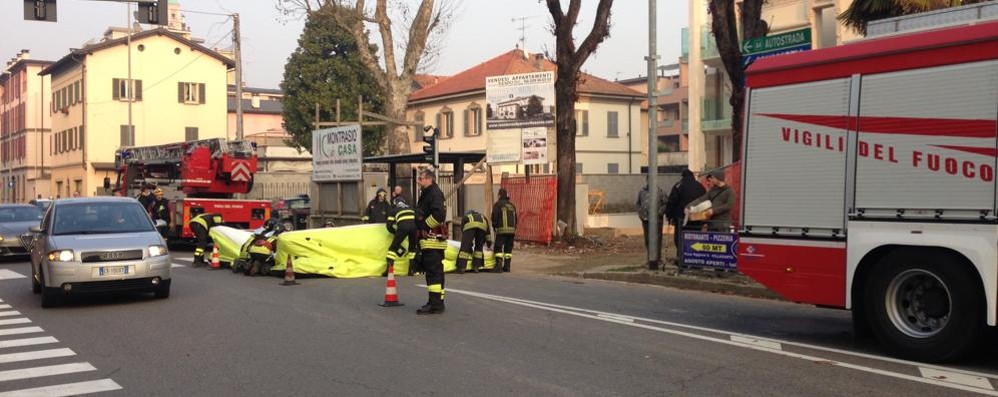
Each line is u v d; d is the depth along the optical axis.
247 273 15.69
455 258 16.56
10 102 76.31
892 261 7.77
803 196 8.48
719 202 13.46
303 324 9.95
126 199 13.42
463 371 7.38
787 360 7.77
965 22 7.68
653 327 9.62
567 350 8.27
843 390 6.62
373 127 48.78
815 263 8.37
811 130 8.41
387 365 7.66
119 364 7.90
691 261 13.78
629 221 30.86
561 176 20.67
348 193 25.17
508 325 9.77
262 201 22.97
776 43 11.92
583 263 17.33
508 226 16.44
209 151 22.95
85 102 54.47
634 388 6.73
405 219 11.43
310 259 15.24
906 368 7.38
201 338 9.13
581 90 50.03
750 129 9.00
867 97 7.95
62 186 60.44
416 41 26.00
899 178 7.68
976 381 6.87
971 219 7.15
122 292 13.11
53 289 11.39
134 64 56.00
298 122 48.59
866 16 14.41
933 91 7.46
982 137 7.12
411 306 11.40
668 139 67.19
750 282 12.91
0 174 80.69
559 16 20.19
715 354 8.05
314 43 48.19
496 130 20.91
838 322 10.07
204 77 58.53
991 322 7.03
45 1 17.39
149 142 56.44
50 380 7.30
